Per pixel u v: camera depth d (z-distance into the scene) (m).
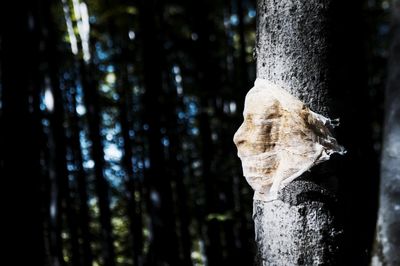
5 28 4.46
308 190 1.74
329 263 1.71
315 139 1.76
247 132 1.87
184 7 8.60
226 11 8.84
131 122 9.29
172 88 8.84
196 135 9.60
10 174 4.26
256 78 1.92
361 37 1.88
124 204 10.43
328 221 1.73
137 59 9.02
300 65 1.80
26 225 4.27
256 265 1.86
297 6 1.81
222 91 7.45
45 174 7.60
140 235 8.90
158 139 6.52
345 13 1.82
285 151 1.79
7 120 4.36
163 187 6.44
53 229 6.73
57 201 6.77
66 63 9.07
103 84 9.99
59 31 8.70
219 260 7.66
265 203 1.81
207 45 8.00
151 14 6.87
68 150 9.05
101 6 8.50
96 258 9.78
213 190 7.33
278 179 1.78
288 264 1.74
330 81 1.78
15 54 4.43
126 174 8.52
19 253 4.17
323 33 1.79
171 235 6.41
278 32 1.84
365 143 1.85
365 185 1.82
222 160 7.31
